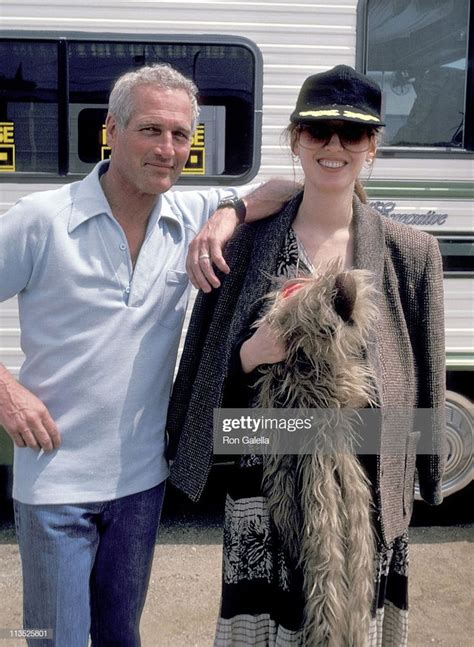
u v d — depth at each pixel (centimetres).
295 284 163
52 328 180
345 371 161
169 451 198
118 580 192
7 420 177
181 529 370
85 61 336
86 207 179
